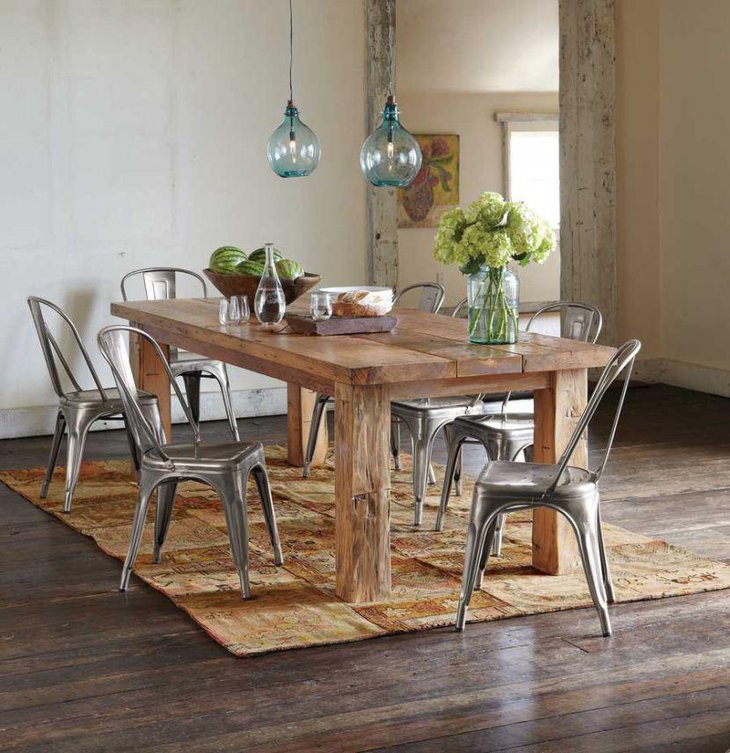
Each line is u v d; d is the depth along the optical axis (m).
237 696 2.95
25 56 6.19
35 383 6.37
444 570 3.92
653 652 3.21
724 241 7.33
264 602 3.61
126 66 6.41
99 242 6.44
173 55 6.50
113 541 4.28
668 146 7.70
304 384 3.84
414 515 4.56
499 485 3.37
